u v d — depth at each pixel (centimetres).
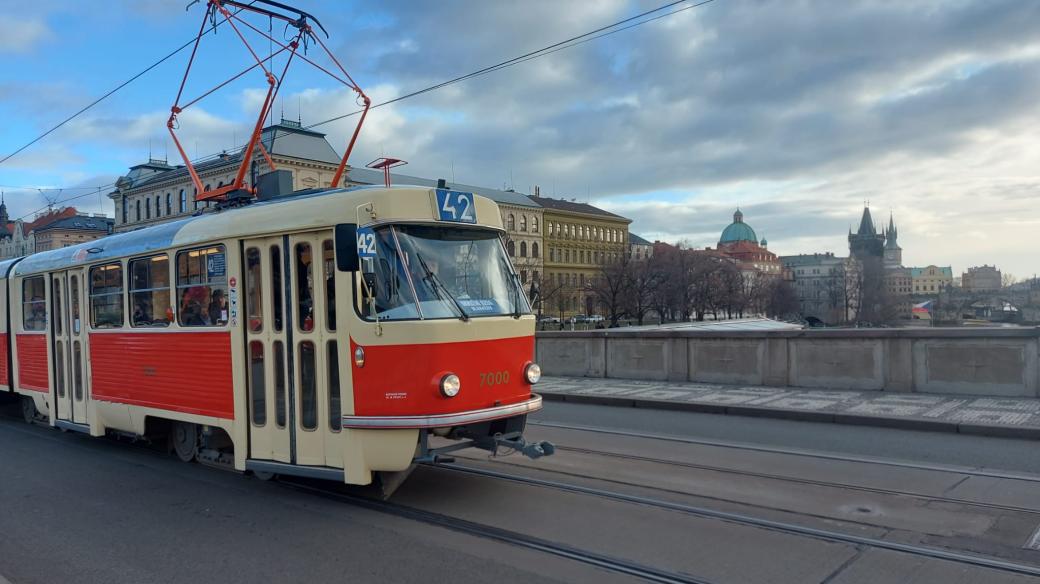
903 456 862
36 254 1213
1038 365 1151
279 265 717
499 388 688
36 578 524
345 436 654
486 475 815
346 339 649
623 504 686
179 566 543
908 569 505
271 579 512
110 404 973
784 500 684
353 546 580
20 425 1319
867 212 18162
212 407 786
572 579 500
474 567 527
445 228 693
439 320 637
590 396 1421
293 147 5397
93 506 724
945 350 1238
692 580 492
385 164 1132
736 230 18650
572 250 10306
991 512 630
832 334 1370
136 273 923
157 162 7344
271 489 780
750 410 1188
